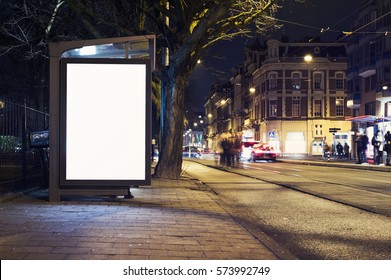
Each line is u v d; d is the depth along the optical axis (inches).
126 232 274.8
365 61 1863.9
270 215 390.0
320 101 2805.1
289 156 2645.2
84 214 332.2
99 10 682.8
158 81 862.5
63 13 762.8
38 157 542.0
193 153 2923.2
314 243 280.8
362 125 1523.1
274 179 780.0
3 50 807.7
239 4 625.3
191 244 252.5
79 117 378.6
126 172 381.4
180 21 650.8
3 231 268.5
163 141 673.6
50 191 388.5
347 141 1959.9
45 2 741.3
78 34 796.0
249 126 3344.0
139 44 399.9
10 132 451.2
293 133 2802.7
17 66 922.1
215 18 561.9
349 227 331.3
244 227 315.3
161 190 518.0
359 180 746.2
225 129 4355.3
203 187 586.9
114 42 383.9
